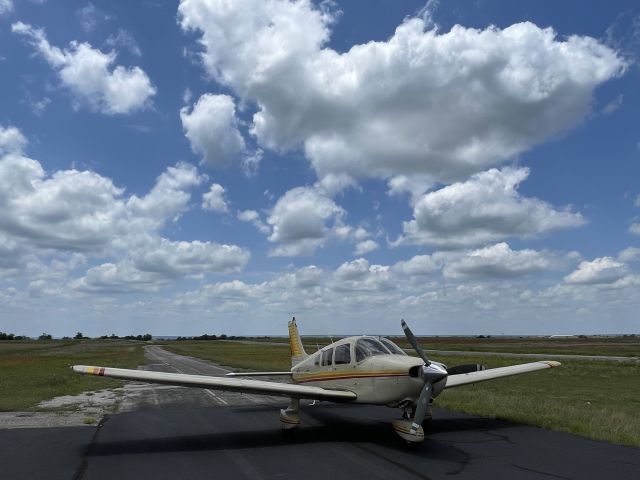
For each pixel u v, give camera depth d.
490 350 57.19
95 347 88.50
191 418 11.66
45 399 15.58
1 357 47.00
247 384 9.38
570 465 7.08
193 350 69.19
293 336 18.00
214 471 6.86
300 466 7.12
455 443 8.69
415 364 9.23
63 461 7.45
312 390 9.59
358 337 10.87
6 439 9.07
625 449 8.12
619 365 29.41
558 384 19.44
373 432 9.88
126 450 8.23
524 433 9.59
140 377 8.92
